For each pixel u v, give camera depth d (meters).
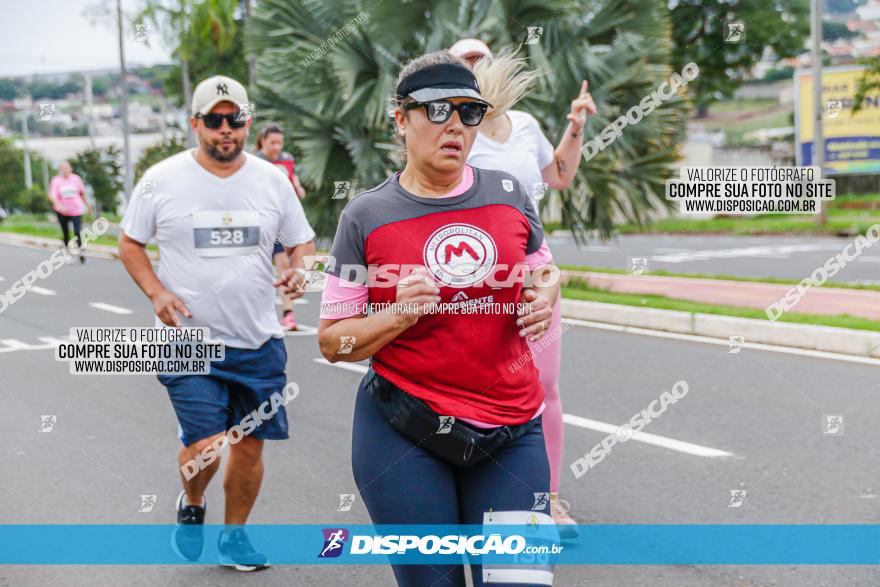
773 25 30.81
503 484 2.37
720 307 9.36
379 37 10.39
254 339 3.67
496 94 3.48
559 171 4.06
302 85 10.66
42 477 4.98
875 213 25.22
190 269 3.61
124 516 4.38
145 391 7.04
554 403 3.89
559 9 10.31
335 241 2.41
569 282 12.03
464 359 2.34
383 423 2.40
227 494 3.75
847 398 6.16
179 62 19.61
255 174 3.68
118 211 22.75
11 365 8.16
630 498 4.41
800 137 28.77
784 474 4.68
